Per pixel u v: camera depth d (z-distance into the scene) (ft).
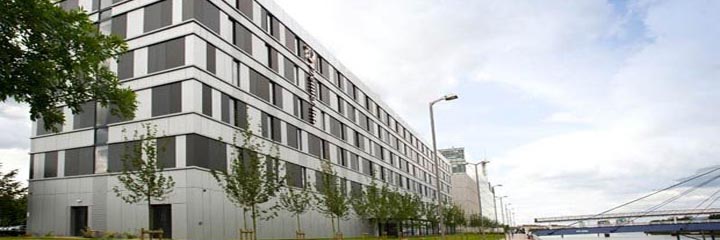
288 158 140.67
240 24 126.62
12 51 28.55
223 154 111.75
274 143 123.34
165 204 102.89
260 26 136.36
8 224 151.64
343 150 189.57
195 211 101.55
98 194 111.55
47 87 30.78
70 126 119.44
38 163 122.42
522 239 258.57
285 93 144.97
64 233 114.73
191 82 104.94
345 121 194.80
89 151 115.55
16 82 29.32
